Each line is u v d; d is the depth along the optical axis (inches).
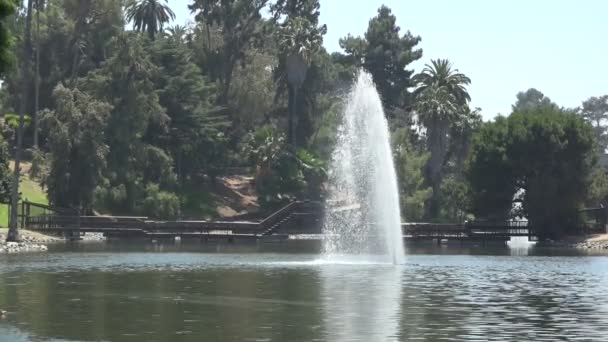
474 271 2165.4
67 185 3875.5
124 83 4527.6
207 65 5782.5
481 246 3759.8
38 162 3964.1
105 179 4259.4
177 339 1089.4
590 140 4062.5
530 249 3481.8
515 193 4197.8
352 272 2078.0
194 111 5036.9
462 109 5354.3
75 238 3634.4
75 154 3897.6
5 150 3631.9
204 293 1581.0
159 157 4736.7
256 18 5989.2
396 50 6707.7
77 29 5167.3
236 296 1535.4
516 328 1195.3
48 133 4033.0
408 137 5310.0
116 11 5300.2
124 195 4340.6
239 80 5669.3
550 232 4015.8
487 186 4121.6
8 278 1838.1
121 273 1993.1
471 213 4279.0
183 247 3316.9
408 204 4729.3
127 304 1409.9
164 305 1402.6
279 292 1608.0
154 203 4473.4
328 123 5447.8
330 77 5969.5
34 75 4950.8
